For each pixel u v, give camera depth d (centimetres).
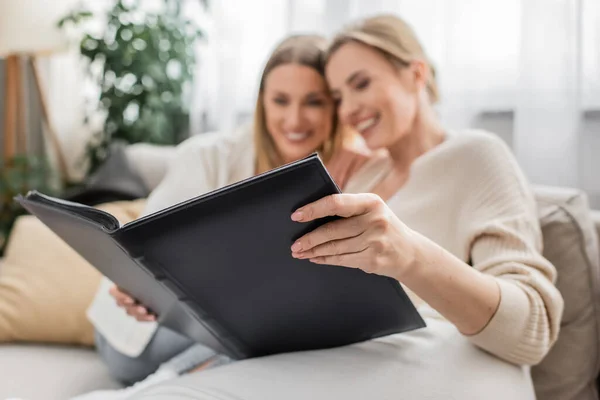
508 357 72
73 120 262
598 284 96
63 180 247
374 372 65
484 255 81
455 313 69
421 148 98
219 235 57
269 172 50
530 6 140
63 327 122
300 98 100
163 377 90
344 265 59
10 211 224
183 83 221
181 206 53
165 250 60
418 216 91
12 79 232
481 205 85
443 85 156
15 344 124
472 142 91
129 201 148
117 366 103
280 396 60
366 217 56
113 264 73
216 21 203
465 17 154
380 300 66
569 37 137
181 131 226
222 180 107
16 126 239
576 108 138
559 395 94
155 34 213
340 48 95
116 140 226
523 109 143
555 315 75
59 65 259
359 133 97
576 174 139
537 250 82
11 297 125
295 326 72
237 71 201
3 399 96
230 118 201
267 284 63
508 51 152
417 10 164
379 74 93
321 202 53
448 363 68
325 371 65
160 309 82
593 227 100
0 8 210
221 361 91
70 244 81
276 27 198
